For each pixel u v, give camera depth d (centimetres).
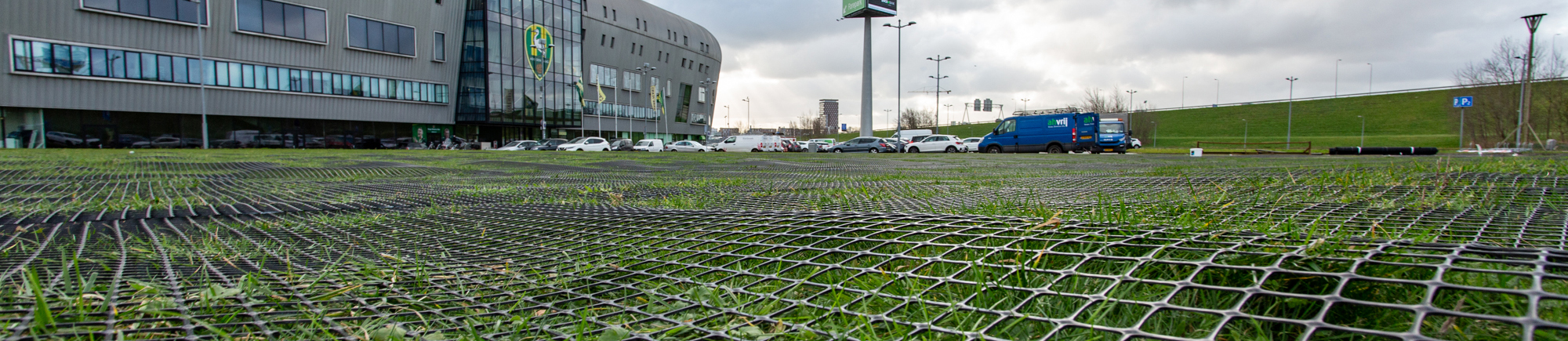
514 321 119
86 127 3048
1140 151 3581
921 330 101
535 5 4497
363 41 3816
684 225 234
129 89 3072
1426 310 84
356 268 175
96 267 176
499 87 4294
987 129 10119
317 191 472
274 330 112
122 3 2984
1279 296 96
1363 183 350
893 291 133
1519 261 108
